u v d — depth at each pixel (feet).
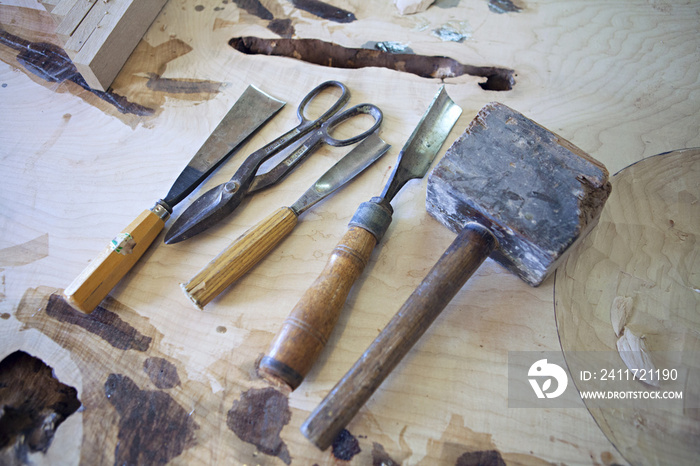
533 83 1.82
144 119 1.78
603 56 1.88
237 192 1.53
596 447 1.24
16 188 1.65
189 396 1.31
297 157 1.65
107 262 1.38
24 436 1.26
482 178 1.37
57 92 1.85
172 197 1.54
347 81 1.85
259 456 1.23
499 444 1.24
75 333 1.40
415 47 1.92
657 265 1.46
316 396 1.29
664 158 1.64
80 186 1.65
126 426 1.27
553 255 1.27
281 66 1.90
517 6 2.04
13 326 1.41
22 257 1.52
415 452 1.23
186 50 1.94
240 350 1.37
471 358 1.35
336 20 2.01
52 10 1.86
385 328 1.23
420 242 1.52
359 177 1.64
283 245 1.52
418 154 1.60
